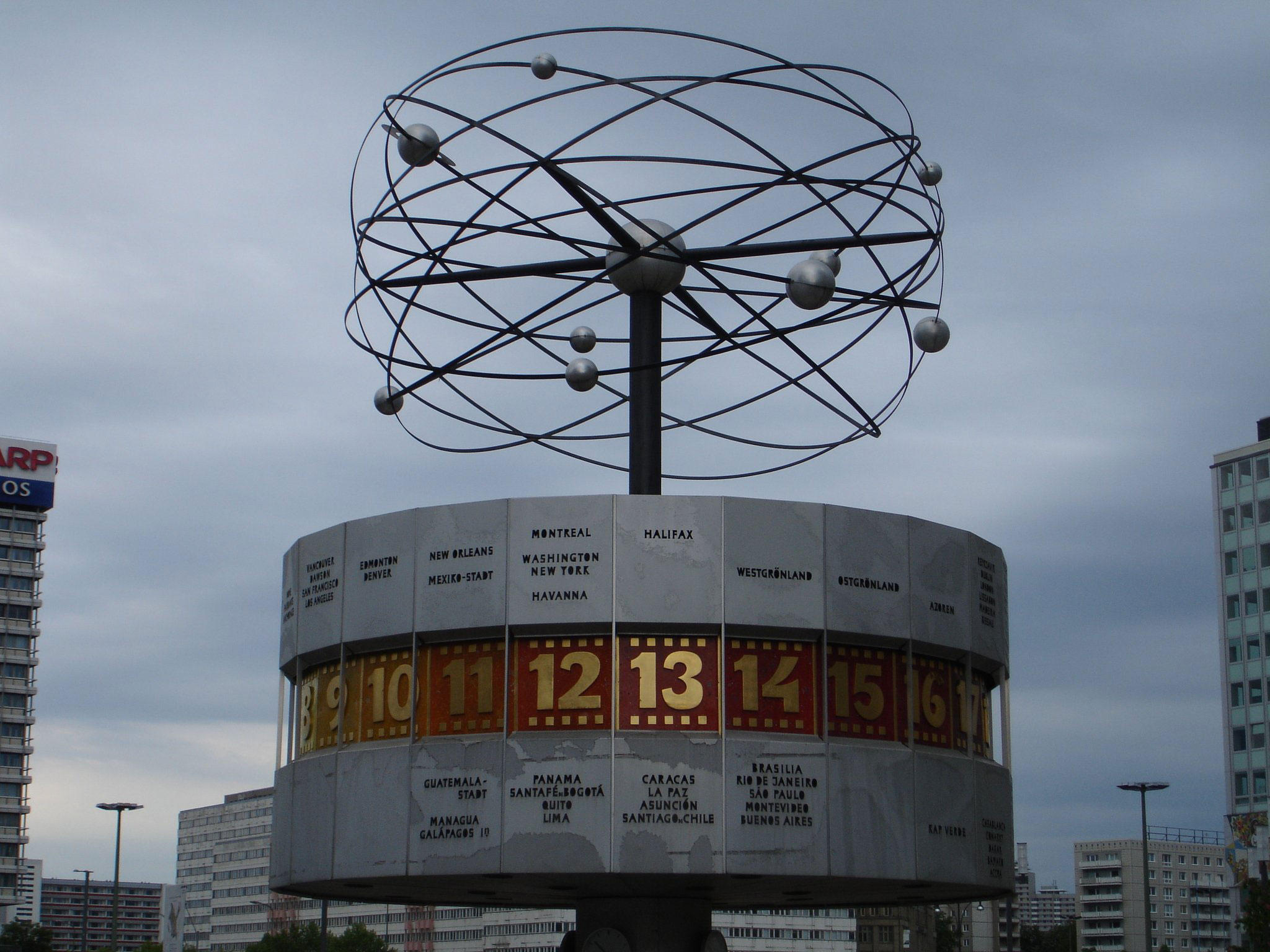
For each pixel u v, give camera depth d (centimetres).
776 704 1969
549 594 1969
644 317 2272
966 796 2075
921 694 2080
